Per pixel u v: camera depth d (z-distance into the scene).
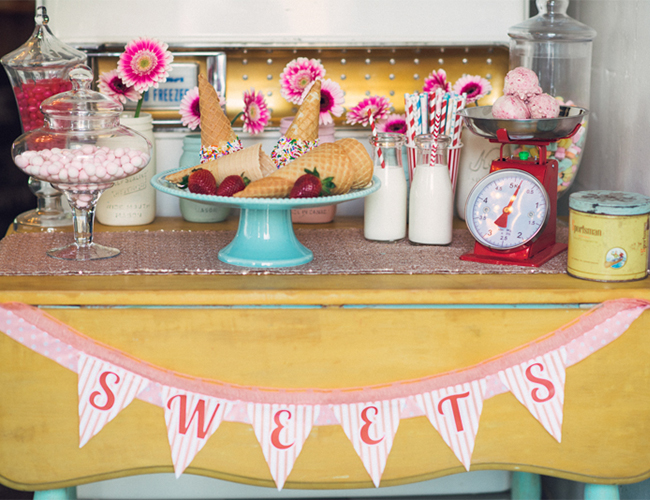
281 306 1.22
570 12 1.96
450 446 1.27
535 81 1.36
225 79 1.73
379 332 1.23
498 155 1.65
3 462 1.26
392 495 1.91
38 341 1.22
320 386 1.25
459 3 1.76
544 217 1.30
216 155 1.40
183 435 1.25
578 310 1.24
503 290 1.21
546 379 1.25
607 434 1.28
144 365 1.23
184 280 1.26
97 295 1.19
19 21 2.82
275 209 1.29
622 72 1.59
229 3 1.72
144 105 1.73
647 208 1.22
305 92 1.61
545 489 2.07
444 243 1.47
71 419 1.25
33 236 1.53
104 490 1.85
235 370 1.24
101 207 1.65
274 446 1.26
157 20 1.72
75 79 1.34
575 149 1.56
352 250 1.44
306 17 1.73
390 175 1.48
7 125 2.82
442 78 1.69
